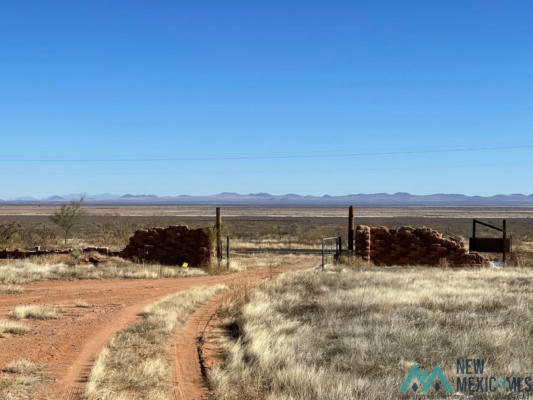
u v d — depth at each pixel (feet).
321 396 28.25
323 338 41.83
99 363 34.60
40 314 51.70
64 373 33.99
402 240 106.63
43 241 154.20
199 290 69.26
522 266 105.09
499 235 254.88
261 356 35.70
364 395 28.76
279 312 53.42
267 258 126.41
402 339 40.16
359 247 106.83
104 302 61.87
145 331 45.37
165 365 36.37
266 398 29.35
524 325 45.57
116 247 141.59
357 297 59.41
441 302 56.29
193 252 100.22
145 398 29.86
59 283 78.74
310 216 586.04
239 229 307.58
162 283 80.02
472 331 42.50
